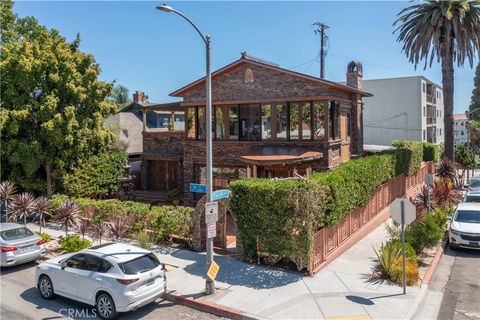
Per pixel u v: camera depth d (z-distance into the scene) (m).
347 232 16.36
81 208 20.02
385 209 21.42
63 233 19.33
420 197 20.80
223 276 13.28
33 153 21.94
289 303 11.16
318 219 13.57
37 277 12.34
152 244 16.52
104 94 24.25
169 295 11.99
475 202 20.80
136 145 31.11
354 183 16.25
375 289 12.05
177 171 26.95
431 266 14.37
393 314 10.40
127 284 10.41
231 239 17.38
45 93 22.20
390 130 51.25
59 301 12.06
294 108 21.59
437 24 27.61
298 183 13.15
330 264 14.27
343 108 23.86
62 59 22.34
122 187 27.38
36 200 19.98
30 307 11.62
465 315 10.69
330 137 21.86
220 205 15.92
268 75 22.02
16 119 21.27
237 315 10.64
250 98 22.50
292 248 13.23
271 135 22.09
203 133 24.08
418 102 49.59
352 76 26.20
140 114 36.12
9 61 21.39
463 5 27.06
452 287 12.74
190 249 16.22
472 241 16.28
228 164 23.17
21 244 14.84
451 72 29.52
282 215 13.23
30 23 27.38
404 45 30.23
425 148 38.41
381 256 13.35
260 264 14.27
